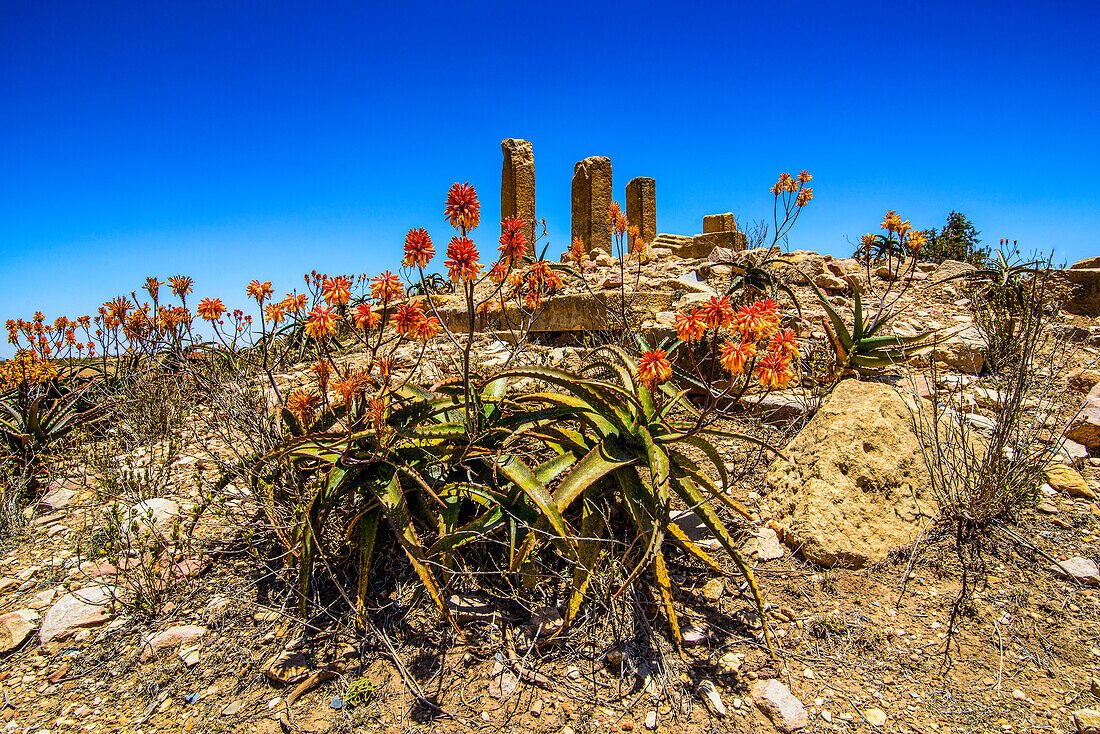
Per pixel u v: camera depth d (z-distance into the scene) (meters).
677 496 3.67
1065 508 3.47
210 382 4.76
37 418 5.11
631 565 3.03
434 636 2.80
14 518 4.00
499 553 3.17
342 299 2.80
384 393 3.03
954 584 3.00
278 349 6.12
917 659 2.60
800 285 7.87
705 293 6.89
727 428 4.72
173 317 4.52
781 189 6.32
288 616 2.86
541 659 2.66
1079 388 4.68
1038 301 5.17
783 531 3.37
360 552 2.96
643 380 2.89
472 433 3.10
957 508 3.37
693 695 2.47
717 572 3.16
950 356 5.45
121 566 3.41
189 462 4.64
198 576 3.29
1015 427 3.62
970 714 2.32
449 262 2.66
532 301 4.12
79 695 2.61
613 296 6.77
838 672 2.55
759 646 2.71
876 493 3.33
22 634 2.94
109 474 4.32
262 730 2.38
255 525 3.53
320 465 3.32
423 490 3.13
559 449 3.54
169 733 2.39
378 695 2.52
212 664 2.73
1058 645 2.61
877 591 2.99
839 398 3.79
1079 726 2.21
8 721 2.49
